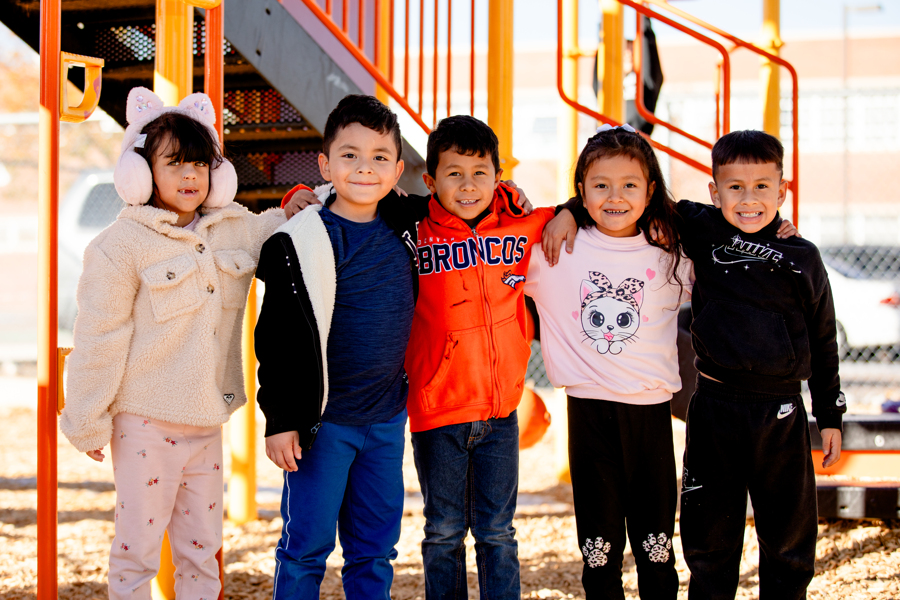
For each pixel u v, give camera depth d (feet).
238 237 6.61
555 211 7.41
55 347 6.23
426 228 6.88
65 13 10.53
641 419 6.78
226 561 9.57
